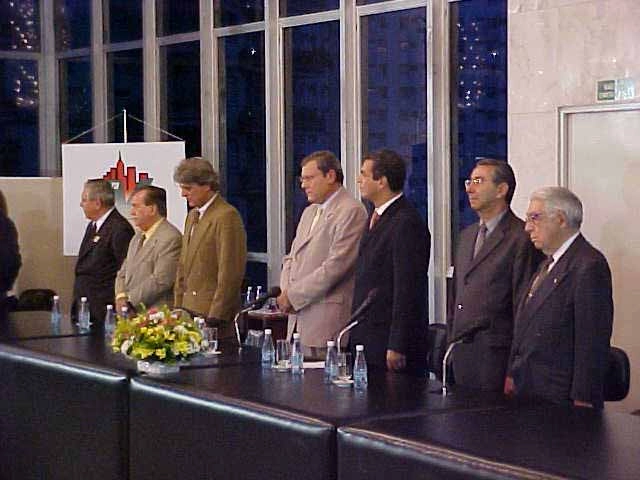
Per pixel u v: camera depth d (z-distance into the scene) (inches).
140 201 243.1
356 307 196.7
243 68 368.8
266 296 206.2
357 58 327.3
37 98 434.6
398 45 314.0
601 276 157.6
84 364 180.1
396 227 192.7
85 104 426.3
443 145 301.1
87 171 351.3
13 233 340.8
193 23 384.8
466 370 179.6
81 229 353.4
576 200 161.8
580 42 234.5
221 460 153.1
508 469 115.3
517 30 247.0
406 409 144.4
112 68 416.8
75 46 428.1
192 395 157.9
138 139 408.8
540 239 162.7
